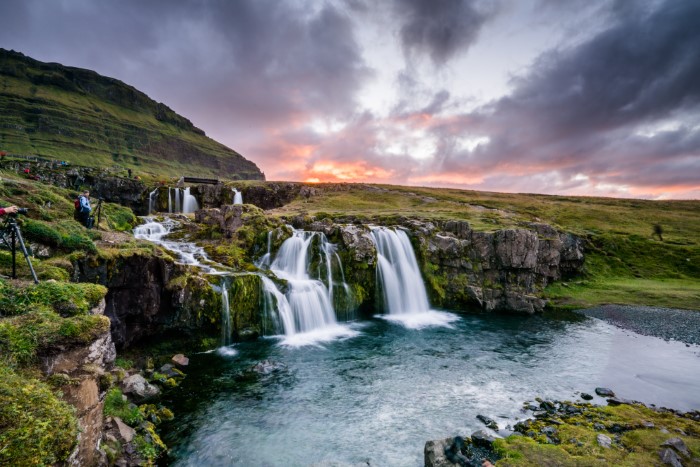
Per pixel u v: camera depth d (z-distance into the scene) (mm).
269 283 30047
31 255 16859
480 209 85000
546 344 29219
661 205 106188
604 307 42375
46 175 69312
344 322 34375
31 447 7129
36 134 195625
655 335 32062
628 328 34250
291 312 30156
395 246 41562
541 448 13688
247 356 24781
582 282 52531
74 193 33781
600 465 12547
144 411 16453
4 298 10727
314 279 34812
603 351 27688
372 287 37625
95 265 19109
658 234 73938
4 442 6891
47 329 9641
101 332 10758
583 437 14766
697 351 27953
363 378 21922
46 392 8258
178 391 19391
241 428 16297
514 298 40781
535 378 22453
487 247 44094
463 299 41094
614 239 68562
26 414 7488
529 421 16781
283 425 16672
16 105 199500
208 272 28328
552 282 51312
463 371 23328
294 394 19625
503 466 12680
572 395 20156
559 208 93125
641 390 20984
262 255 36781
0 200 20688
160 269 23219
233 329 26984
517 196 116250
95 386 10016
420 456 14500
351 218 53000
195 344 25062
